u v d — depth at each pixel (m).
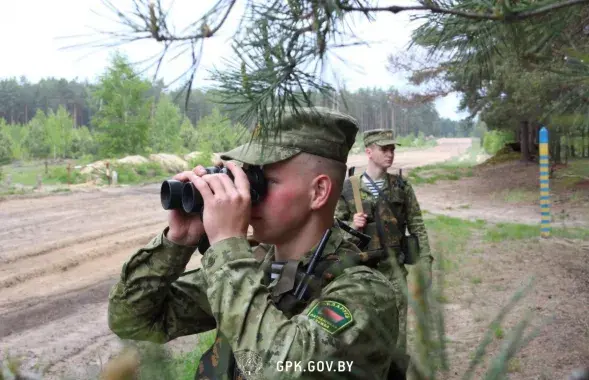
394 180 3.49
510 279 6.03
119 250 10.24
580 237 9.34
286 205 1.43
